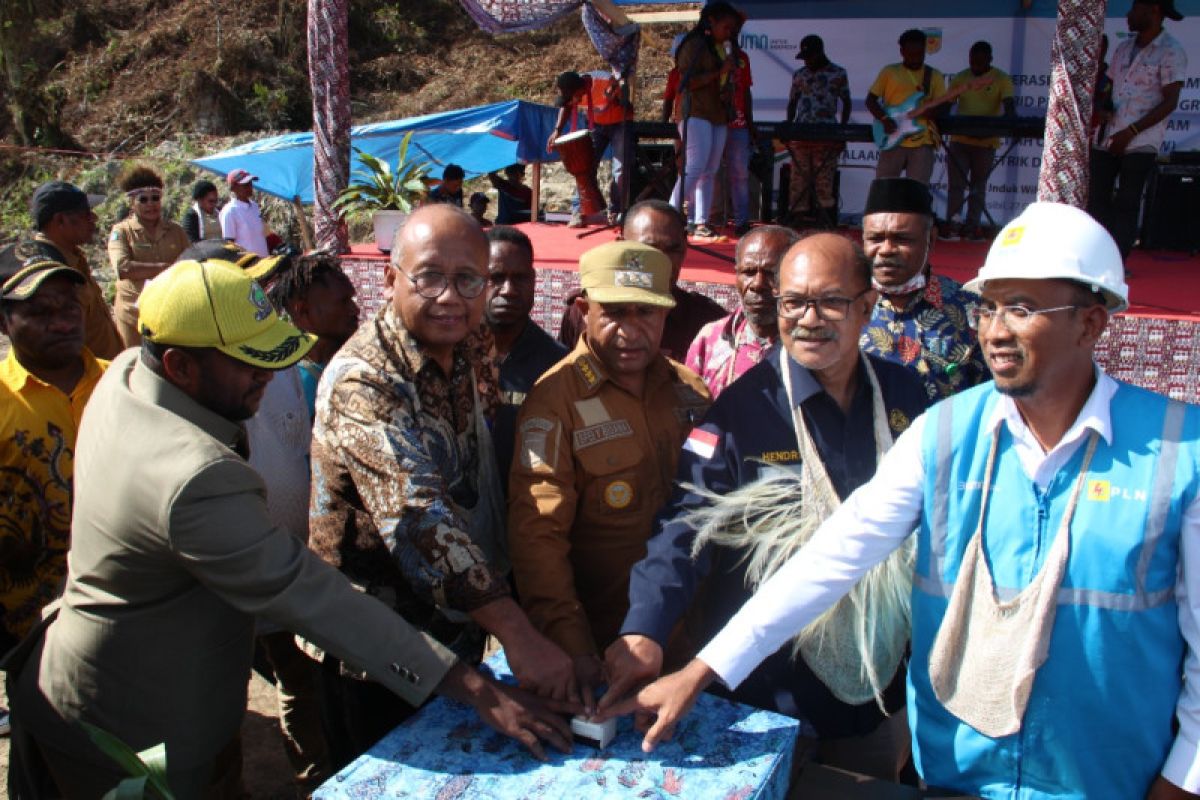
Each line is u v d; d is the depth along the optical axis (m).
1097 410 1.64
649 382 2.49
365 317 6.76
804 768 1.98
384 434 2.04
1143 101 6.21
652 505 2.43
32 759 2.16
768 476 2.16
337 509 2.19
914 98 7.77
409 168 6.98
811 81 8.60
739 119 7.72
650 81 18.97
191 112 20.92
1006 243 1.61
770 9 9.74
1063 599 1.65
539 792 1.62
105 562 1.91
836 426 2.21
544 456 2.32
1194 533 1.58
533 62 21.44
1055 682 1.68
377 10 23.05
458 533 1.97
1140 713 1.66
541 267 6.46
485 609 1.93
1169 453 1.60
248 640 2.13
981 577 1.73
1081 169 5.09
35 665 2.10
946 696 1.80
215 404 1.94
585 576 2.48
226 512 1.82
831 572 1.86
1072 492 1.64
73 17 23.28
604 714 1.80
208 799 2.15
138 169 6.98
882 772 2.42
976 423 1.76
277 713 3.88
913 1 9.28
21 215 18.97
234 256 3.12
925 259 3.06
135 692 1.97
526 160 13.69
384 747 1.76
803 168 8.64
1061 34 4.98
